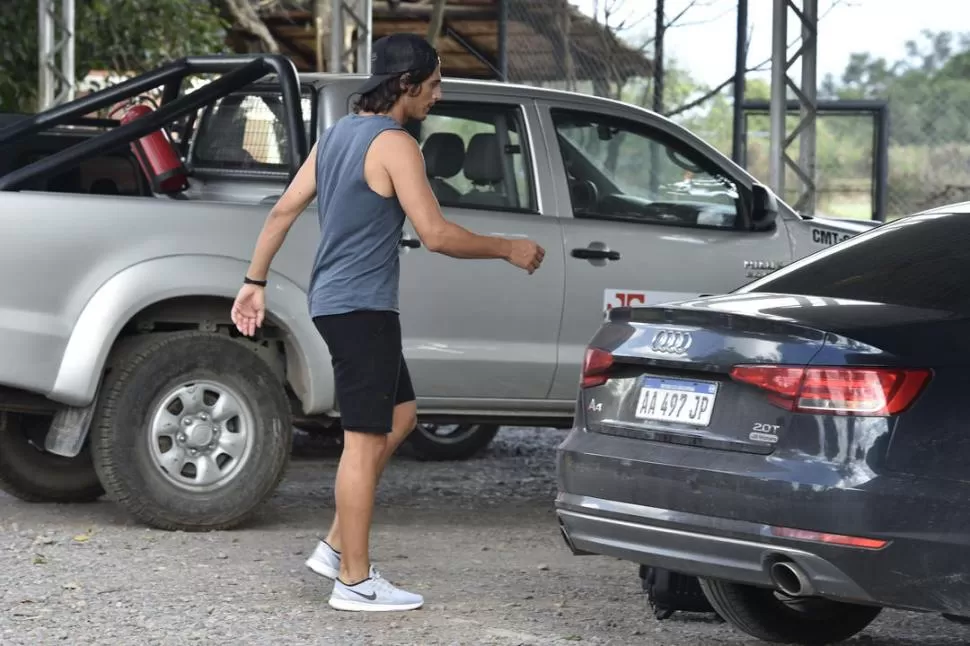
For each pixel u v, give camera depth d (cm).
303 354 927
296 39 2583
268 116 1013
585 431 667
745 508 587
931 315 595
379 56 725
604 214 1019
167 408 906
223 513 916
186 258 902
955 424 562
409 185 704
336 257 720
